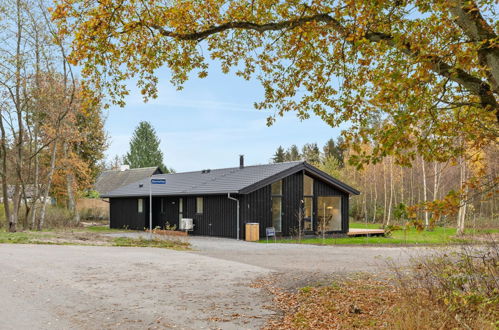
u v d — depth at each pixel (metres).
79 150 36.16
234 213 21.28
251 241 20.08
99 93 7.77
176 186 26.47
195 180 26.62
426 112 4.81
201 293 7.58
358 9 5.79
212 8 7.60
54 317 6.07
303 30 6.82
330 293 7.21
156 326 5.68
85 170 33.38
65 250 13.60
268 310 6.45
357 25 5.86
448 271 5.75
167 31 7.48
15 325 5.68
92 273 9.45
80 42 6.86
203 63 8.46
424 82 4.61
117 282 8.51
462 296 5.00
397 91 4.49
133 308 6.55
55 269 9.86
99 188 45.03
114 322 5.85
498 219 12.15
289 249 15.71
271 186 21.98
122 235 22.30
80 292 7.61
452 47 4.58
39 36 21.94
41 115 27.06
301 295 7.23
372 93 5.84
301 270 10.04
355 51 6.20
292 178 22.70
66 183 34.75
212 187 22.92
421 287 5.99
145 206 28.09
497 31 5.09
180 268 10.30
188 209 24.70
